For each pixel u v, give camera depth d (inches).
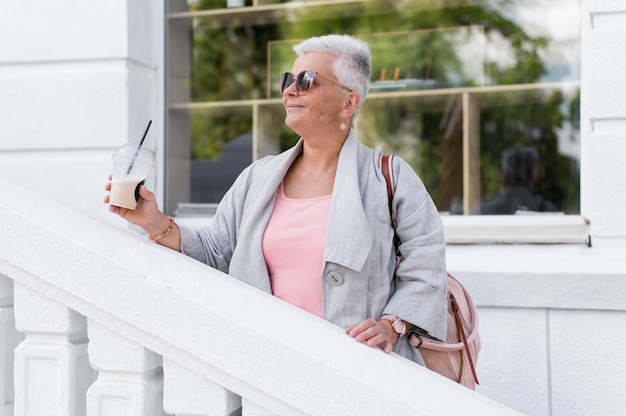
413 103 144.3
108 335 57.5
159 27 131.8
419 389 52.1
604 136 102.3
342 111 75.0
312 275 72.1
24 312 59.9
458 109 140.8
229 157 149.0
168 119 135.0
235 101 152.6
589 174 109.4
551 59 132.6
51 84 126.0
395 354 63.2
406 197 72.4
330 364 51.8
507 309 104.1
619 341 99.0
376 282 71.0
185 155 140.3
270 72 155.9
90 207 124.6
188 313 54.2
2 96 127.8
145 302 55.1
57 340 60.2
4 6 127.3
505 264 105.3
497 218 120.4
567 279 100.3
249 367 52.7
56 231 57.8
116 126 124.0
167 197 134.6
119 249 57.7
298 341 53.1
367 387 51.0
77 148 125.6
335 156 76.6
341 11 150.6
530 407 102.9
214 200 143.6
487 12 139.7
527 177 130.9
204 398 55.3
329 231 70.3
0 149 127.9
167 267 57.2
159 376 59.8
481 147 137.0
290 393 52.1
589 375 100.3
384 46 147.3
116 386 57.4
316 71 73.5
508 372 103.9
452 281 80.7
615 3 101.7
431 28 144.6
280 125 152.9
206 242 78.7
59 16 125.6
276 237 73.9
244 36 157.8
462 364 74.1
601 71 102.4
